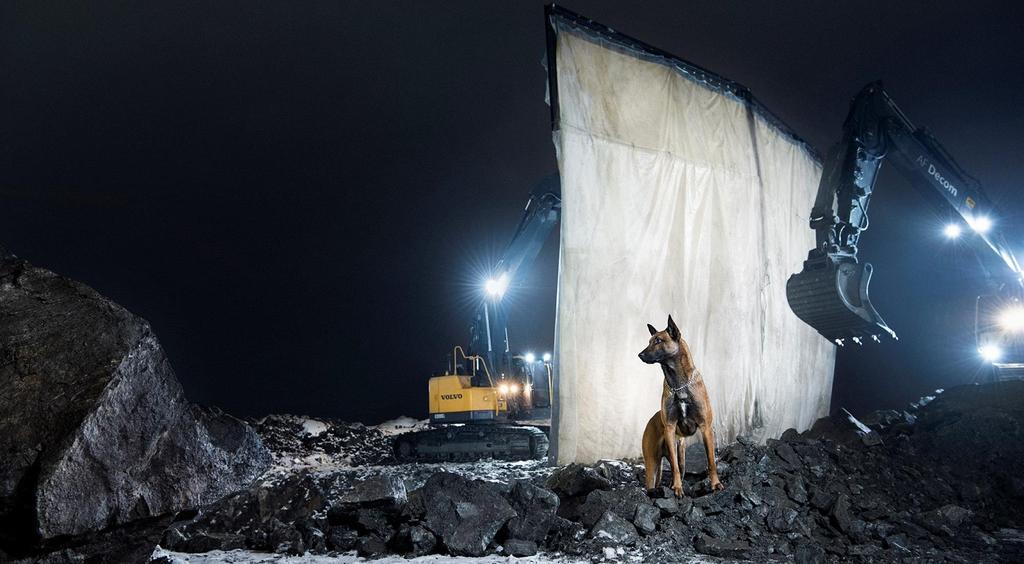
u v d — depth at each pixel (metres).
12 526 3.36
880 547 6.47
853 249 12.12
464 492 6.56
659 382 10.73
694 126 11.95
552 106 9.95
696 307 11.52
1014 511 8.08
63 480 3.31
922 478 8.57
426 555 6.30
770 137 14.04
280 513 7.56
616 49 10.78
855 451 8.87
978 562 6.04
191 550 6.71
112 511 3.59
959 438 9.81
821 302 11.64
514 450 15.14
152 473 3.85
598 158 10.20
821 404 16.19
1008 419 9.97
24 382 3.56
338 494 9.52
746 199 12.86
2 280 3.98
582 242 9.95
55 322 3.79
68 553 3.56
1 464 3.31
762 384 13.10
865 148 12.11
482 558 6.15
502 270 14.70
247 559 6.23
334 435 20.19
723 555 6.22
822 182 12.23
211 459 4.29
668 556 6.13
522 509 6.55
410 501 6.81
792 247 14.57
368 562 6.08
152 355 3.92
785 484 7.57
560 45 10.01
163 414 3.96
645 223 10.78
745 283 12.66
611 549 6.16
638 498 6.87
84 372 3.62
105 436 3.56
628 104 10.84
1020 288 13.29
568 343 9.76
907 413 12.24
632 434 10.30
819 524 6.99
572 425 9.70
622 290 10.41
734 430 12.09
